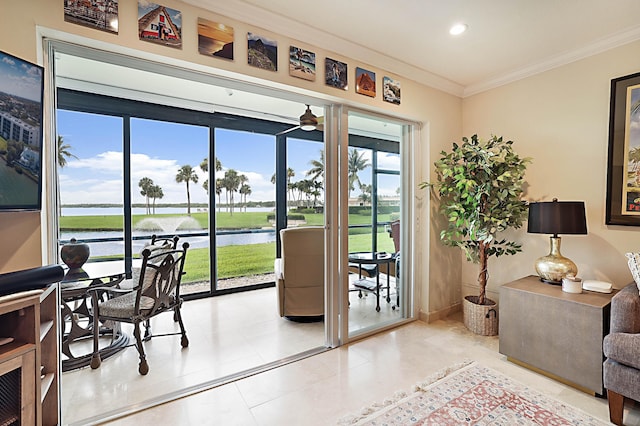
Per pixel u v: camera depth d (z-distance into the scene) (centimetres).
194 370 223
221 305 371
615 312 175
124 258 340
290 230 306
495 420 169
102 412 177
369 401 186
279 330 296
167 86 297
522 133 296
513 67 288
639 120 225
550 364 208
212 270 411
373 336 282
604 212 244
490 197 277
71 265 242
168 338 277
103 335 272
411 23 216
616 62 236
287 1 192
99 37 159
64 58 221
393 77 280
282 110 376
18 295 115
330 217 261
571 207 223
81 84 283
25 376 119
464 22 215
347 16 208
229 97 329
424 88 306
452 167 296
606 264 243
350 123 277
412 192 321
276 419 171
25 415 119
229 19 196
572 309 197
